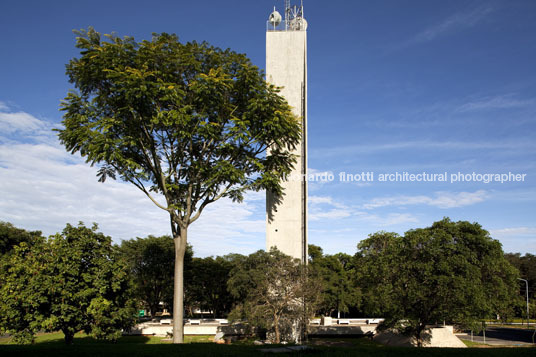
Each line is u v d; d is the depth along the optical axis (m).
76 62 23.86
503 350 15.46
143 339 33.69
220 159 27.14
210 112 25.92
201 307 59.94
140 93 22.09
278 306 29.47
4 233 45.69
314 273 32.59
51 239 22.83
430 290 26.83
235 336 35.59
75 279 21.88
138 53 23.39
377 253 33.81
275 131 26.56
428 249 27.12
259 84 27.25
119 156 22.66
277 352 14.68
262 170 28.48
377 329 38.16
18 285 20.58
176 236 26.86
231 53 26.31
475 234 29.11
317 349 15.62
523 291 69.62
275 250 32.53
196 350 15.24
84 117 23.94
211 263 53.66
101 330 22.08
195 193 27.56
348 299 50.53
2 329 20.69
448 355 14.35
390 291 28.05
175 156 26.33
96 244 23.56
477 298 25.77
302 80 36.62
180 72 25.14
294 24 38.59
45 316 21.05
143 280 49.09
